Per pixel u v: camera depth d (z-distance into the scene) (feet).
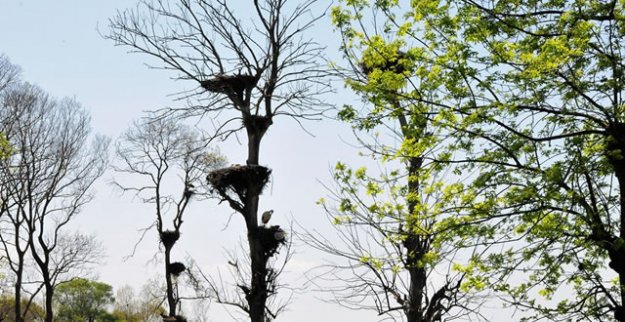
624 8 34.32
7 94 91.45
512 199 35.27
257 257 48.32
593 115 36.14
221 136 52.65
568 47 33.63
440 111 34.68
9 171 89.92
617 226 35.86
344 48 38.04
